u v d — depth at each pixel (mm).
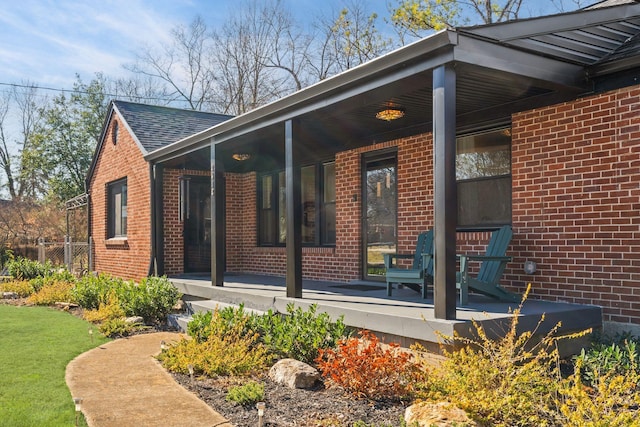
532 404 3688
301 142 9195
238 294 7828
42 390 4676
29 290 12008
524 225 6410
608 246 5609
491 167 6973
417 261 7055
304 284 8586
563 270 6008
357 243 8891
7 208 24734
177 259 11281
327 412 4078
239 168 11938
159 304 8523
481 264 6773
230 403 4359
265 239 11641
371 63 5344
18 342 6742
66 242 16391
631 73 5449
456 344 4648
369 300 6410
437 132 4883
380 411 4086
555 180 6098
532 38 5195
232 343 5777
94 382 4965
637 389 4277
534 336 5113
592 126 5758
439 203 4852
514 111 6527
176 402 4371
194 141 9180
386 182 8492
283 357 5633
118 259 12656
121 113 12453
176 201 11336
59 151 24625
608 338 5449
